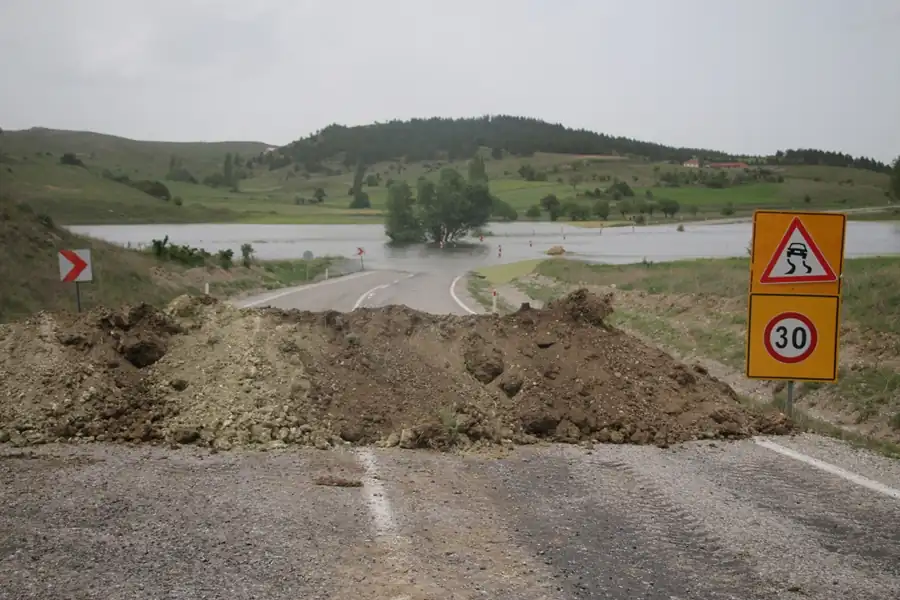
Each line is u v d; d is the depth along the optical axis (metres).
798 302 10.45
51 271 22.88
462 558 5.76
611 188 185.88
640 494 7.46
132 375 9.40
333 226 126.19
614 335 11.58
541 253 67.56
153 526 6.03
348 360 10.02
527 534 6.32
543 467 8.27
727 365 16.95
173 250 33.59
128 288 24.58
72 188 149.75
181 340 10.09
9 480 6.99
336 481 7.35
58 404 8.74
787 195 185.50
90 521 6.06
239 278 33.72
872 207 149.38
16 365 9.29
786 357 10.49
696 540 6.36
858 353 15.56
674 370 10.86
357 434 8.85
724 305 21.80
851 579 5.72
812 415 13.34
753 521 6.84
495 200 142.38
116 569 5.25
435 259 60.84
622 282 30.20
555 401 9.80
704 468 8.43
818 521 6.90
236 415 8.81
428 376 10.06
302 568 5.41
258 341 10.02
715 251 62.88
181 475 7.34
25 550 5.47
